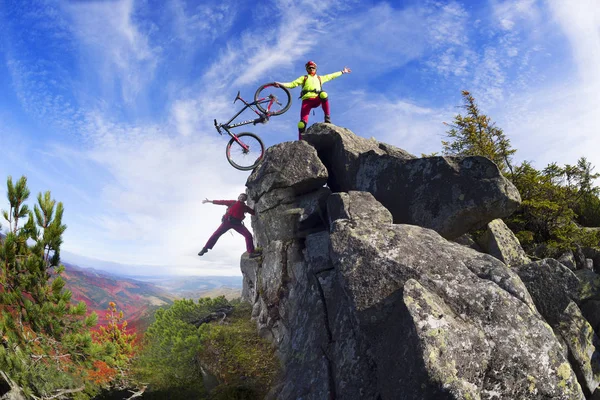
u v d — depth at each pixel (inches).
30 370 275.1
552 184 397.7
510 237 305.4
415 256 205.8
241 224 386.3
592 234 356.5
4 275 298.0
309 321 269.9
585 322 231.6
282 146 369.4
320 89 418.3
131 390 297.6
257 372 285.9
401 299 187.3
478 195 279.0
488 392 158.2
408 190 313.6
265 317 326.0
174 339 331.6
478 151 451.2
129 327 355.6
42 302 301.6
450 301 183.2
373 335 192.2
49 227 314.7
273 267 332.5
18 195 317.4
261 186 362.9
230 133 395.2
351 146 378.0
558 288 237.9
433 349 157.9
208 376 301.7
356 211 266.1
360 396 199.6
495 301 182.5
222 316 375.6
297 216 338.3
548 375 164.4
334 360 227.9
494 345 167.8
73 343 299.0
